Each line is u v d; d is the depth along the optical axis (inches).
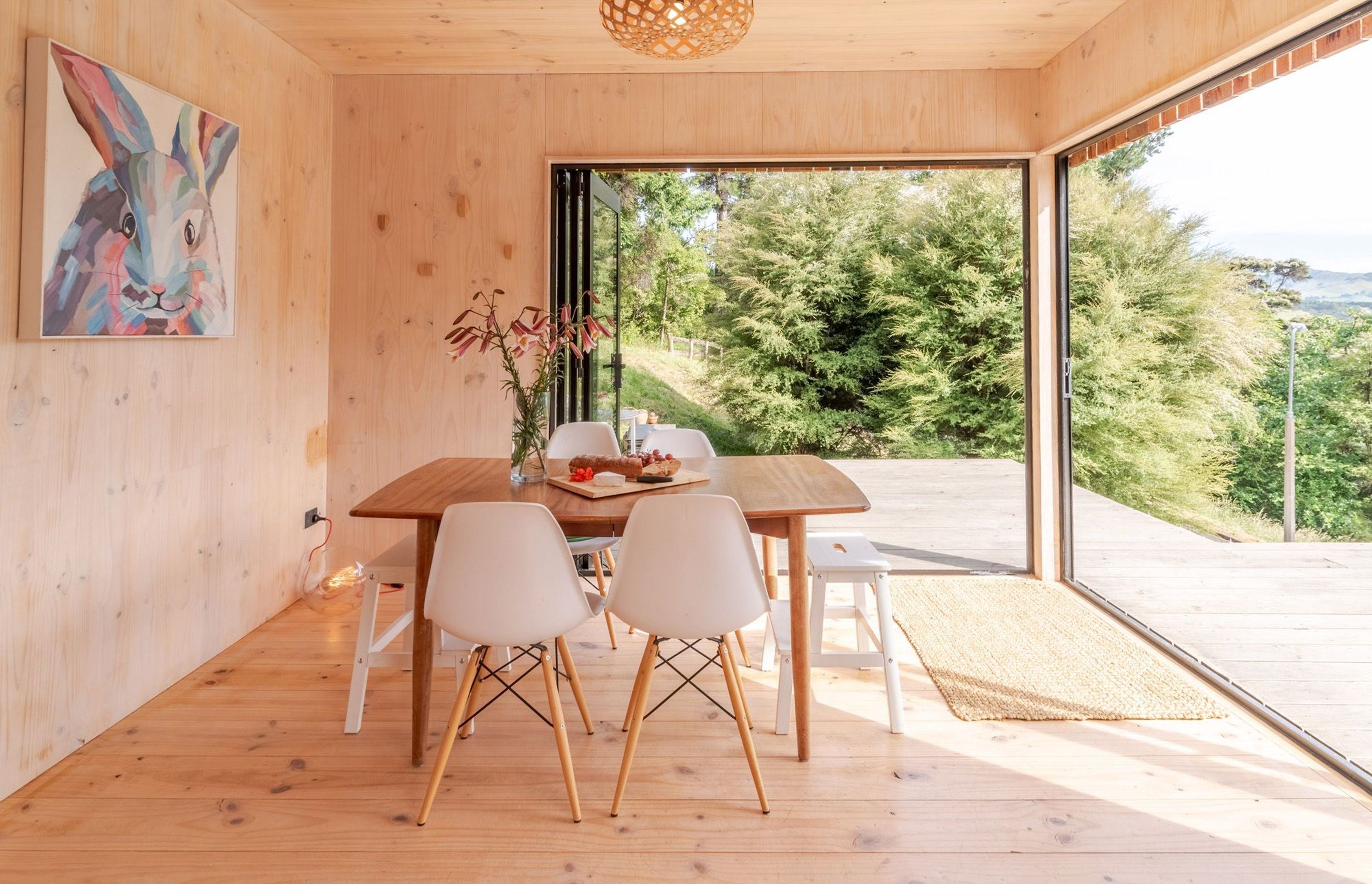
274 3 122.0
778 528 87.8
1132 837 73.4
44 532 85.2
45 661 85.5
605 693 106.7
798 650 87.7
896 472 296.5
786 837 73.5
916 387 322.7
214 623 119.6
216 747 91.2
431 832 74.4
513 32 133.7
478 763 87.7
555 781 83.7
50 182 82.4
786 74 153.3
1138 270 209.5
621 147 154.6
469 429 158.1
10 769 80.8
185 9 109.7
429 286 156.9
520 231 155.9
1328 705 99.5
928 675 112.5
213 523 119.0
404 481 101.5
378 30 133.0
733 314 325.7
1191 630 126.1
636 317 318.7
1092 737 93.4
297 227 144.3
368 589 95.4
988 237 314.8
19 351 81.4
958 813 77.5
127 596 99.3
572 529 87.2
